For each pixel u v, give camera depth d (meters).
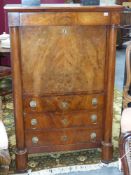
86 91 2.00
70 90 1.98
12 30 1.78
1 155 1.70
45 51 1.86
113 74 1.97
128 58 2.09
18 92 1.91
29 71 1.89
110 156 2.16
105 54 1.95
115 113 2.99
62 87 1.96
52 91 1.96
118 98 3.40
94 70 1.96
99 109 2.07
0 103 2.05
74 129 2.08
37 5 1.83
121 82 4.00
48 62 1.89
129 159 1.27
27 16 1.76
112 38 1.89
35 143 2.06
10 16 1.74
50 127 2.04
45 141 2.07
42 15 1.77
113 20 1.85
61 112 2.02
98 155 2.28
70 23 1.81
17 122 1.98
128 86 2.15
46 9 1.75
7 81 3.31
